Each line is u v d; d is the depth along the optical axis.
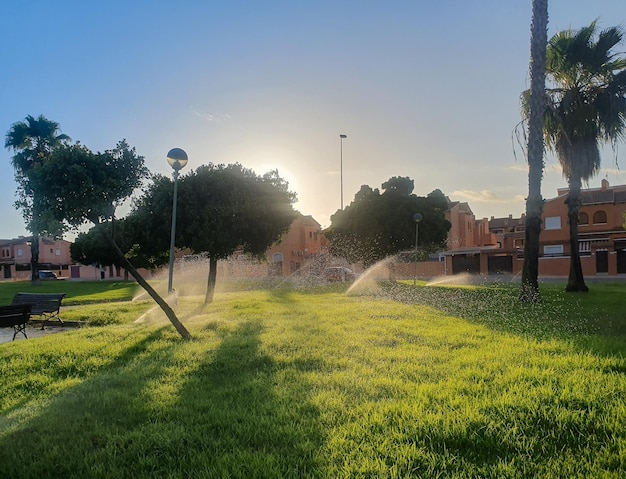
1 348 7.36
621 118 15.90
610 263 33.88
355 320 9.52
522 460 3.00
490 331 7.77
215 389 4.76
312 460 3.05
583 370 4.94
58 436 3.67
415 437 3.35
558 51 15.99
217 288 25.44
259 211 14.53
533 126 13.74
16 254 68.75
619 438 3.22
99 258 44.88
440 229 30.58
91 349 6.96
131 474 3.01
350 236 31.86
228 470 2.97
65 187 6.57
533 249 13.27
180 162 12.12
